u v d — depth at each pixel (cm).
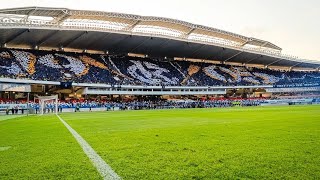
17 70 5088
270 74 8412
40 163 521
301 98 7425
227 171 441
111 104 5444
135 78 6341
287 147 650
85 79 5612
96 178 416
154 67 7062
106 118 2461
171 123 1673
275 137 847
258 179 398
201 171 445
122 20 5841
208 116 2491
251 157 541
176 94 6538
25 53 5734
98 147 704
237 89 7725
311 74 8900
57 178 420
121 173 441
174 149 652
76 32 5488
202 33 7019
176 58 7862
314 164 478
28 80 4872
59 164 511
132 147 694
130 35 5944
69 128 1388
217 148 654
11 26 4734
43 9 4931
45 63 5662
